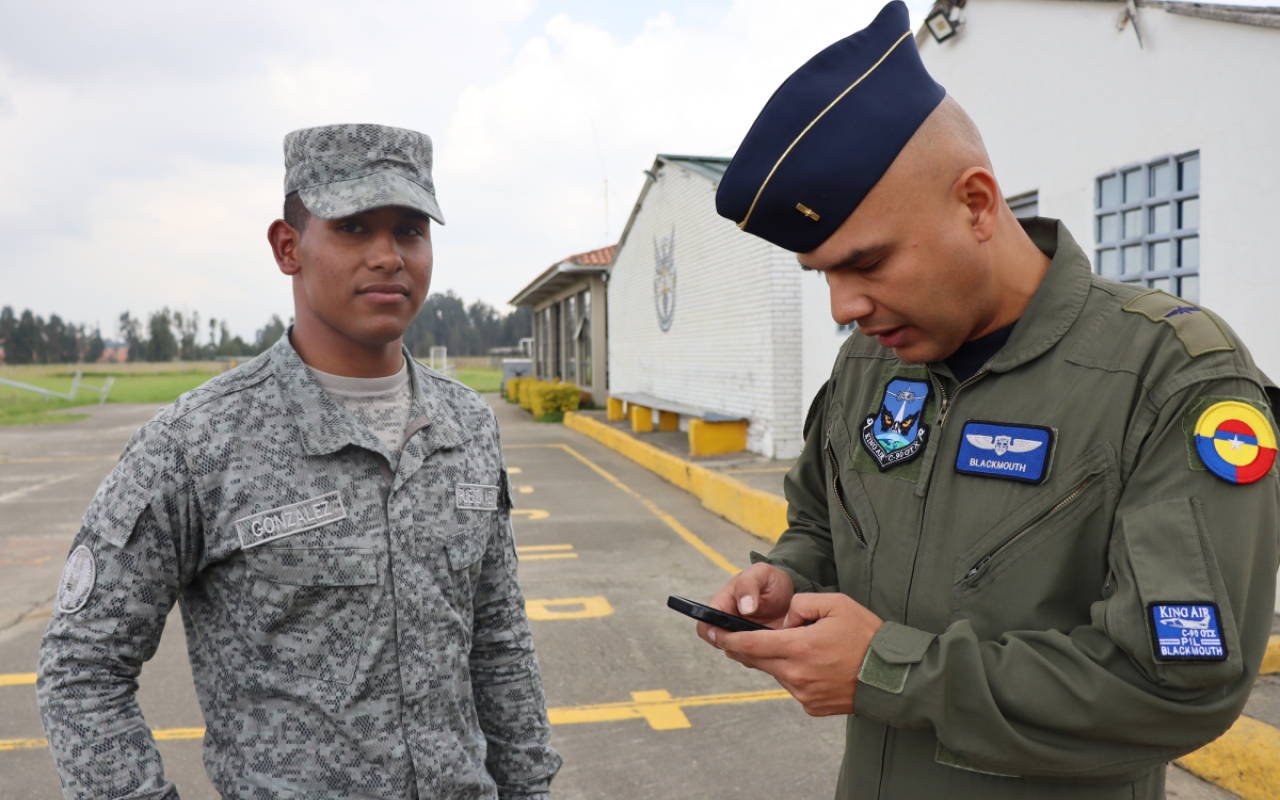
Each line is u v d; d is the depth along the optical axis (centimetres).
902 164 105
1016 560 112
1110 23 471
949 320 113
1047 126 525
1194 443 100
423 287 140
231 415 129
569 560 619
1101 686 97
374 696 127
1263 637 98
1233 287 400
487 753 155
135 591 121
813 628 109
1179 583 95
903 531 125
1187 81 423
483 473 149
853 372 147
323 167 130
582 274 1988
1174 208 436
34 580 579
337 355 138
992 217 111
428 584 135
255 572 126
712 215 1105
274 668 126
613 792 295
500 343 13888
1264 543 98
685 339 1237
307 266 134
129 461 125
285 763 125
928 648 105
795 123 108
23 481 1042
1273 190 380
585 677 396
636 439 1208
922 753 122
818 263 113
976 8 586
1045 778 112
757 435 995
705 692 378
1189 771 290
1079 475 109
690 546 662
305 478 129
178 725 348
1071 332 116
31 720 353
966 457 119
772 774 307
